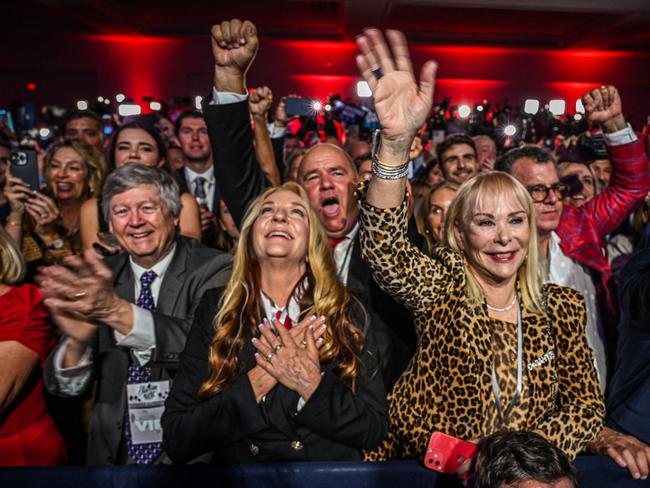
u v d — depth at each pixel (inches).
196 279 85.4
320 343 67.9
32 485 62.8
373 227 66.1
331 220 95.3
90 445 77.2
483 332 67.5
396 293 68.9
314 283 71.9
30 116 531.8
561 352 68.5
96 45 663.8
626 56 689.6
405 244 67.4
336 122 330.0
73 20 633.0
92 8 544.4
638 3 487.5
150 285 86.2
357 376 68.7
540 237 98.7
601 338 98.7
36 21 635.5
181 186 149.6
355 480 63.3
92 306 67.7
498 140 343.9
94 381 77.5
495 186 68.2
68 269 67.0
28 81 665.6
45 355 75.5
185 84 675.4
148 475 63.2
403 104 62.1
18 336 72.8
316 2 554.9
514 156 101.0
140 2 570.6
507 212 67.4
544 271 72.9
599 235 105.1
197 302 83.5
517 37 671.1
